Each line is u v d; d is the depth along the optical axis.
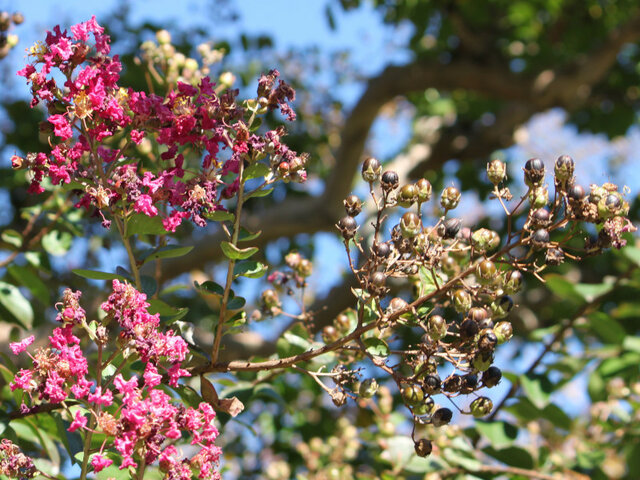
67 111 0.82
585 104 2.80
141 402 0.76
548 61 2.72
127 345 0.79
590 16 2.81
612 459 1.38
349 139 2.23
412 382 0.81
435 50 2.79
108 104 0.81
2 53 1.06
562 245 0.80
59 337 0.79
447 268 0.87
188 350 0.84
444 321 0.79
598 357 1.23
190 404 0.85
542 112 2.69
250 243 2.15
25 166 0.82
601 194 0.79
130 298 0.79
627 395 1.28
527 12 2.76
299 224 2.16
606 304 1.79
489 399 0.80
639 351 1.16
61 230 1.15
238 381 1.04
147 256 0.87
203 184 0.82
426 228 0.83
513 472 1.07
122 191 0.82
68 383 0.81
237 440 1.71
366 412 1.38
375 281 0.80
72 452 0.85
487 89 2.54
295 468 1.74
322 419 1.86
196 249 1.83
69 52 0.81
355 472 1.27
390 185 0.81
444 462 1.08
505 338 0.81
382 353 0.83
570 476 1.15
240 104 0.84
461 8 2.64
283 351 0.97
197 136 0.83
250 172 0.83
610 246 0.79
